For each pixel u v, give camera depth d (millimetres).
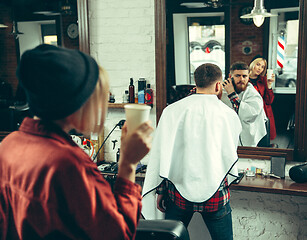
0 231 871
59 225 761
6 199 841
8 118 2965
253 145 2486
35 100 782
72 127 864
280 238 2562
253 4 2344
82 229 769
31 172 764
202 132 1933
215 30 2451
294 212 2512
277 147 2438
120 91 2793
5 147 853
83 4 2701
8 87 2918
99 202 786
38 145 788
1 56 2891
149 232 1389
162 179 2076
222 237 1998
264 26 2336
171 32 2557
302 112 2340
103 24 2756
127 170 888
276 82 2365
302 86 2312
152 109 2719
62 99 761
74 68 760
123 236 810
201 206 1949
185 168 1950
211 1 2434
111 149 2877
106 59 2787
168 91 2627
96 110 822
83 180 763
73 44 2795
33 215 769
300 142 2375
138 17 2676
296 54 2295
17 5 2816
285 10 2281
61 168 746
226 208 2008
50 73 744
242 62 2410
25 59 769
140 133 869
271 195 2549
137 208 878
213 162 1910
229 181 2137
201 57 2504
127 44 2729
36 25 2818
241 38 2393
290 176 2254
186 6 2492
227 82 2463
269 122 2424
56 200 747
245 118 2467
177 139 1998
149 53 2689
